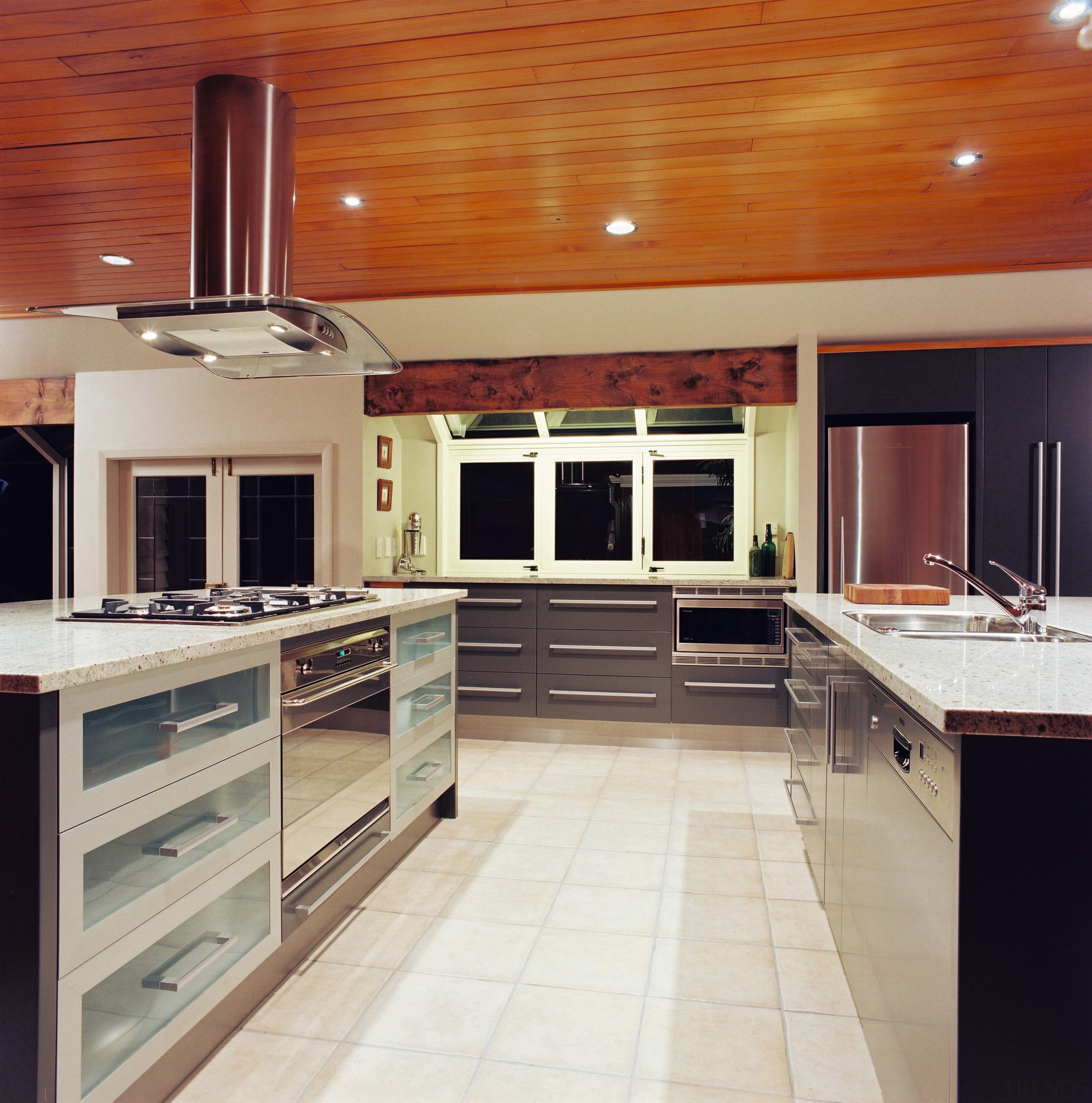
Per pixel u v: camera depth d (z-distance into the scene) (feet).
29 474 18.63
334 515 14.78
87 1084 4.37
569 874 8.83
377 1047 5.70
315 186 7.95
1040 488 13.12
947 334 13.26
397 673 8.82
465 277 10.77
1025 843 3.43
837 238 9.32
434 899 8.18
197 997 5.32
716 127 6.82
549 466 16.85
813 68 5.98
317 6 5.30
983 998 3.44
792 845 9.68
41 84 6.23
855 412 13.62
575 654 14.74
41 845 4.09
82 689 4.37
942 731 3.50
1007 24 5.47
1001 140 7.04
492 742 14.92
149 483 15.61
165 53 5.86
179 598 9.06
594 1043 5.74
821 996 6.36
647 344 14.02
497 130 6.89
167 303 6.52
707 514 16.39
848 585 9.64
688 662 14.35
